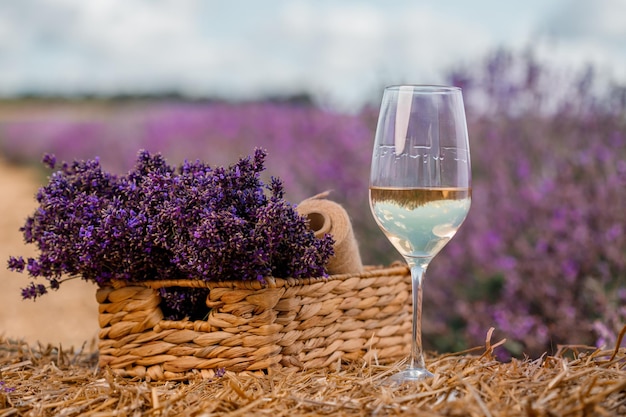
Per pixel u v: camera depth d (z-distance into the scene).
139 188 2.20
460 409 1.54
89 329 3.91
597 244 3.54
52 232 2.15
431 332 3.93
